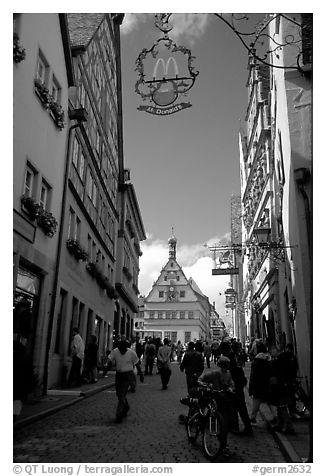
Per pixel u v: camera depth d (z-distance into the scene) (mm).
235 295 52562
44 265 12734
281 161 15969
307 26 12586
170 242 73812
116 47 27969
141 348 24172
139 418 9281
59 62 14188
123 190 32156
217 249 32812
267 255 21922
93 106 20562
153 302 71500
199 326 70125
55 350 14781
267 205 23688
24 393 7891
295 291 13766
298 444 6578
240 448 6758
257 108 25656
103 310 24203
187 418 7301
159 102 8297
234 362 8047
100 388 14289
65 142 14836
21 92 10859
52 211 13445
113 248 27922
